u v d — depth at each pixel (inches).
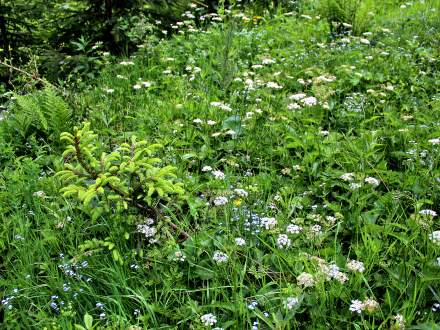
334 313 93.5
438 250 103.0
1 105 217.6
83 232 121.3
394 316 87.0
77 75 245.9
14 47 297.6
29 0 283.6
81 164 112.0
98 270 108.0
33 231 121.9
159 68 240.1
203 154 155.3
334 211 125.6
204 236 113.3
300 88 209.5
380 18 347.3
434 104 181.6
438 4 373.7
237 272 104.2
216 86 212.2
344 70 213.2
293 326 93.7
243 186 133.6
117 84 221.3
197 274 106.7
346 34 307.6
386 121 172.9
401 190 133.3
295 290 95.0
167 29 303.4
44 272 114.3
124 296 100.3
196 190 136.1
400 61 233.1
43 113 181.0
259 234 115.1
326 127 181.6
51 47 269.4
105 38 278.5
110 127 180.4
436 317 92.7
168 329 94.6
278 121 175.9
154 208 119.4
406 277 97.5
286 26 292.0
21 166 147.8
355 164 142.7
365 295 95.7
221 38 264.2
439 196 129.6
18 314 101.3
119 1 278.8
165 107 190.1
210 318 89.5
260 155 156.5
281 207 130.7
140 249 111.2
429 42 277.0
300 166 145.6
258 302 97.5
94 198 127.3
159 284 106.8
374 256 105.0
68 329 92.0
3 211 131.0
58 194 135.8
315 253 108.3
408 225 113.7
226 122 170.7
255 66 214.5
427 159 143.6
